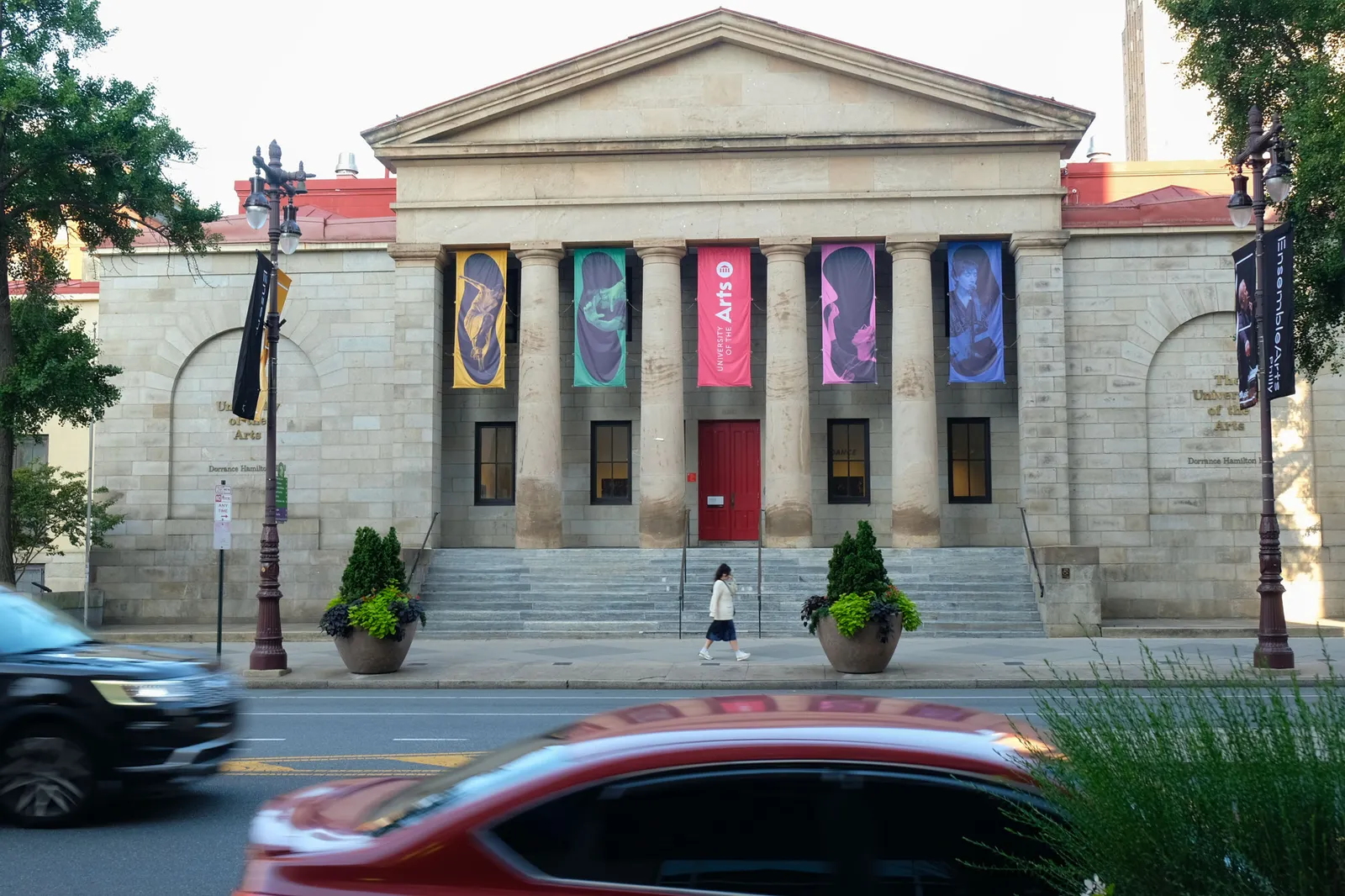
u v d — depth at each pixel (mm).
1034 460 31156
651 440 31641
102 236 28375
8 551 27203
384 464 33375
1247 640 26531
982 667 21734
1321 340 25703
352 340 33750
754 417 35219
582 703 18500
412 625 22172
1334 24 22391
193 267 34344
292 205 24125
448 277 34875
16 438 30312
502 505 35312
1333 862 4270
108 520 32562
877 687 20000
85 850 9227
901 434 31375
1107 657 22906
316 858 4383
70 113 24906
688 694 19672
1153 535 31844
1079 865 4340
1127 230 32188
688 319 35688
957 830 4289
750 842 4254
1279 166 21516
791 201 31922
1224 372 32062
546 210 32469
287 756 13156
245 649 26938
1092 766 4539
